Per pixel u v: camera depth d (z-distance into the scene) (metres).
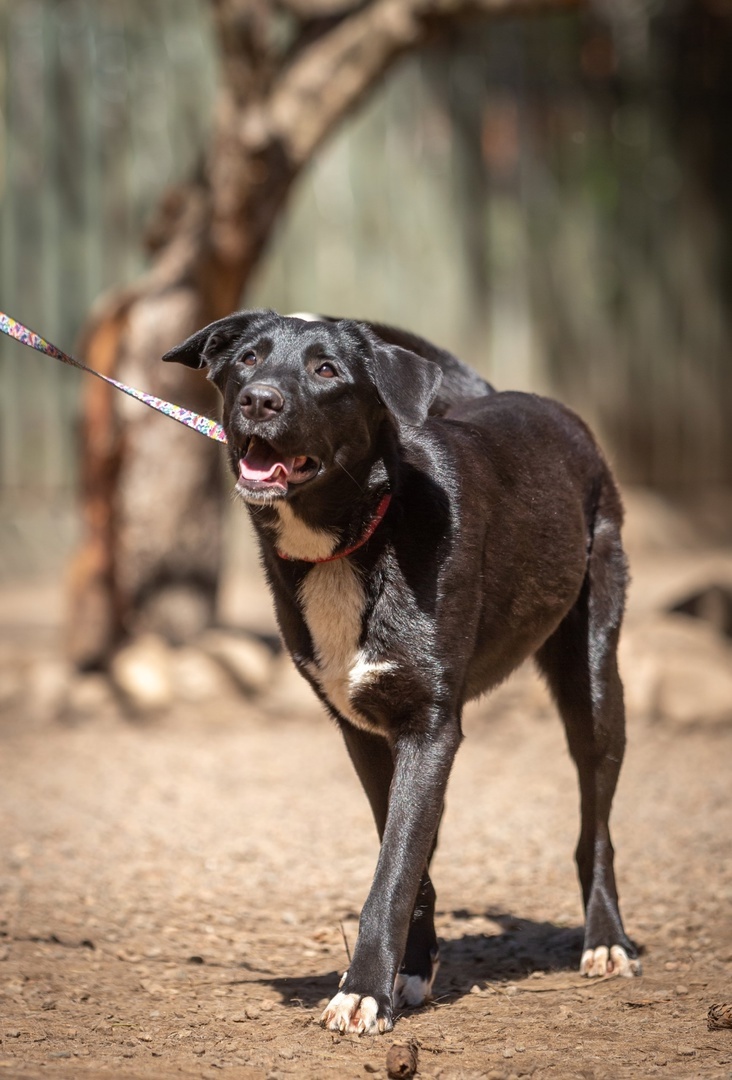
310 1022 5.49
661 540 19.66
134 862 8.37
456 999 5.95
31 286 17.08
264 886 7.90
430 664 5.67
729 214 20.17
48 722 12.12
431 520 5.75
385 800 6.11
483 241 19.11
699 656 12.19
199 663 12.52
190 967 6.44
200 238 12.59
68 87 17.06
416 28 12.41
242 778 10.46
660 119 19.81
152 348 12.74
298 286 18.25
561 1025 5.48
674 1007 5.69
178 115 17.52
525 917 7.31
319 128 12.48
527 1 12.27
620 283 19.78
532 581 6.27
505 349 19.33
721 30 19.83
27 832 8.96
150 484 12.80
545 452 6.58
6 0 16.72
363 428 5.68
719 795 9.61
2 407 17.06
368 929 5.46
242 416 5.53
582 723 6.66
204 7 17.48
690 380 20.19
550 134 19.36
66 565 17.41
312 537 5.68
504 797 9.86
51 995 5.89
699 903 7.27
